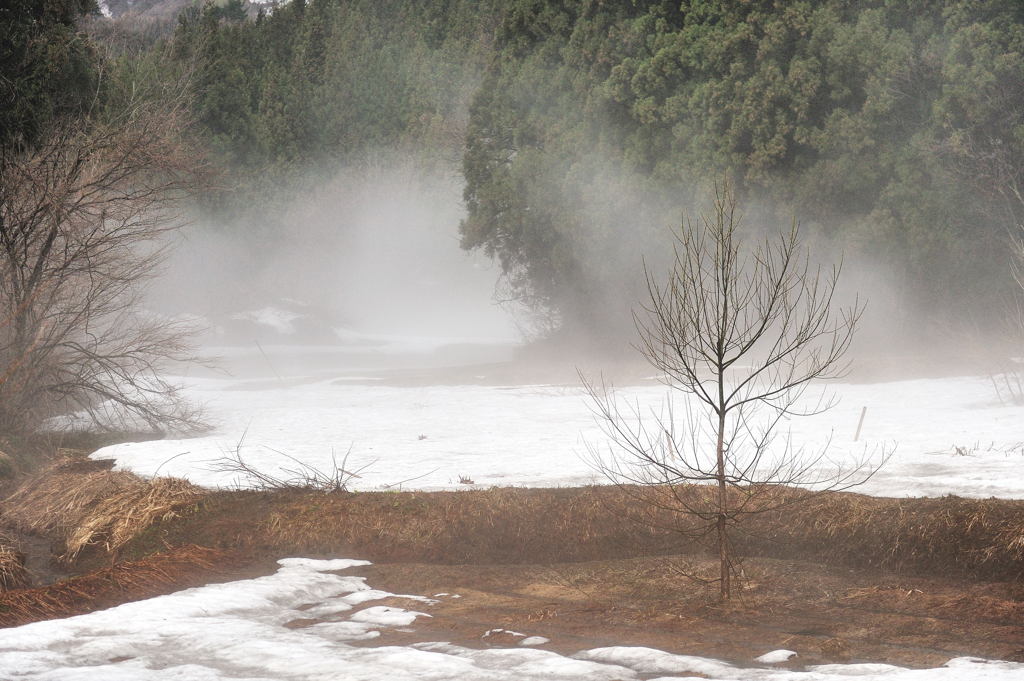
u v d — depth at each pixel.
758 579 12.22
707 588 11.93
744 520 14.54
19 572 13.81
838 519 14.10
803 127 43.81
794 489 15.58
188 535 15.38
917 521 13.53
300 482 18.12
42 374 24.66
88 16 39.84
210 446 23.11
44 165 25.56
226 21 140.50
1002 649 9.57
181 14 105.81
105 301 25.95
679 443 21.77
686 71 48.94
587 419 27.97
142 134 26.28
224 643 10.05
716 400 31.42
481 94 59.53
